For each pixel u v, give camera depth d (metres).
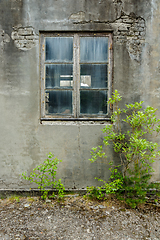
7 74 2.85
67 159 2.88
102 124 2.88
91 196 2.74
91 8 2.81
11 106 2.87
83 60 2.96
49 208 2.57
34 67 2.86
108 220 2.32
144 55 2.86
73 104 2.98
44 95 2.96
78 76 2.96
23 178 2.84
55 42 2.94
